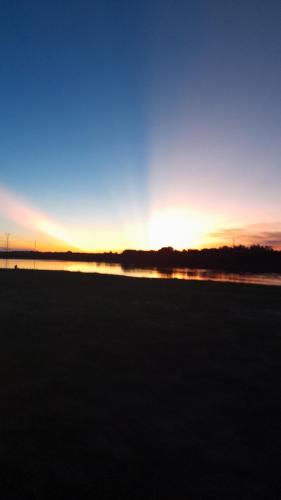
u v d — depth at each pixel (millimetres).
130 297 18781
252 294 21922
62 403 5457
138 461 4023
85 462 3969
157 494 3498
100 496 3443
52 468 3836
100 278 30516
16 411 5152
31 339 9102
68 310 13742
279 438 4637
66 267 66812
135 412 5242
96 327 10852
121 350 8406
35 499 3375
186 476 3795
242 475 3848
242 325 11953
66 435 4527
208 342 9469
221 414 5270
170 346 8930
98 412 5199
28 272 35031
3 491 3469
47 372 6793
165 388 6211
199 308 15734
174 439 4516
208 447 4367
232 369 7316
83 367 7152
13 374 6629
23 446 4242
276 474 3883
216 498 3477
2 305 14391
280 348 9047
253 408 5500
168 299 18594
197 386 6348
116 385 6270
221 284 28906
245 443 4492
